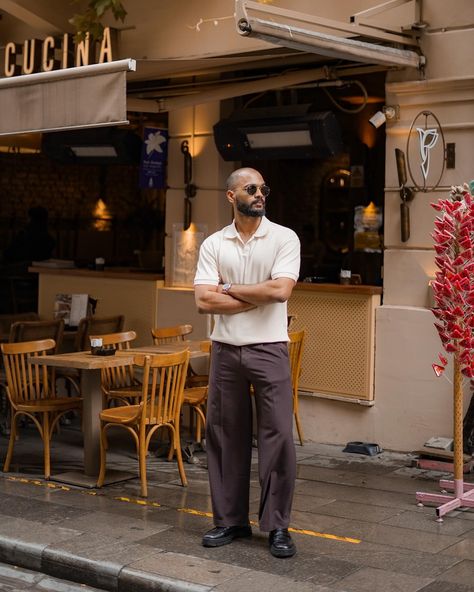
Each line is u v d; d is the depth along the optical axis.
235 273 5.65
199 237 9.54
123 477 7.38
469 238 6.13
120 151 9.92
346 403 8.45
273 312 5.58
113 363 7.18
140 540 5.80
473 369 6.25
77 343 9.25
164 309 9.66
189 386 8.70
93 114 6.68
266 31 6.21
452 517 6.32
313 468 7.72
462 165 7.77
